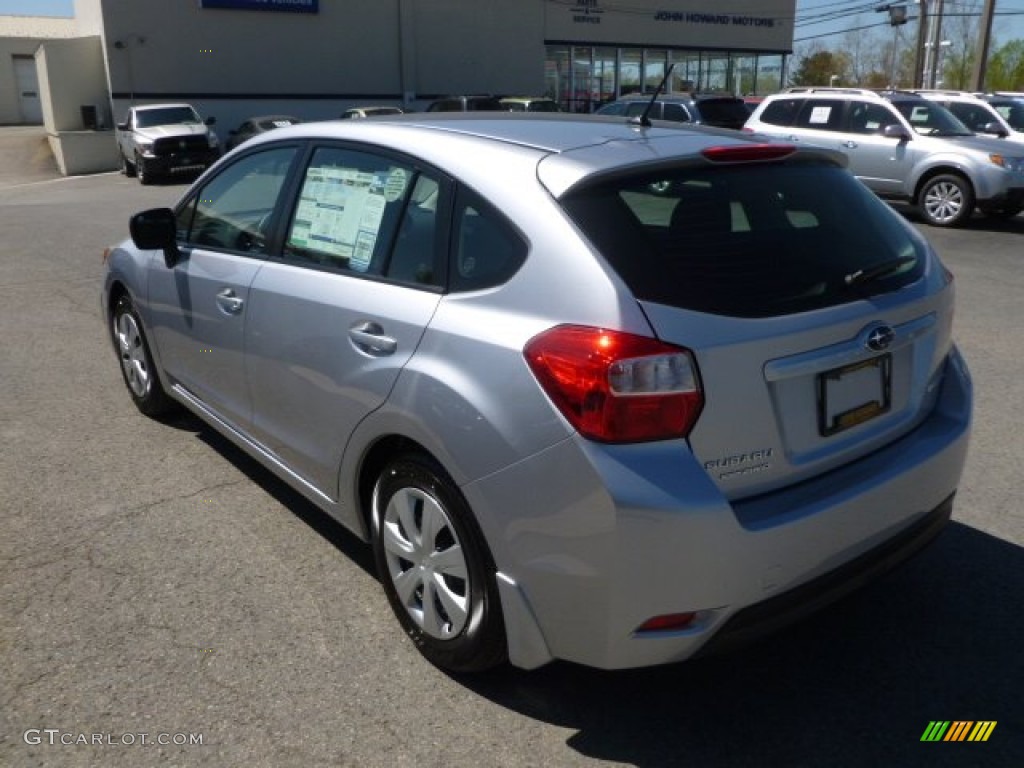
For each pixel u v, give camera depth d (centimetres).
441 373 265
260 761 256
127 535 383
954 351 325
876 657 306
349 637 313
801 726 273
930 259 312
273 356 350
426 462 279
